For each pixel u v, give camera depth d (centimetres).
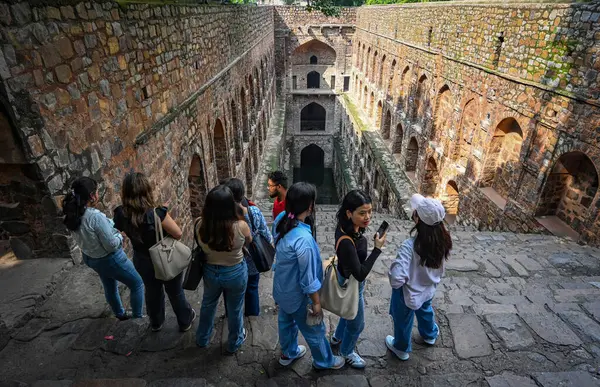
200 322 335
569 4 645
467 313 399
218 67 951
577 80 634
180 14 680
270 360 339
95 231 322
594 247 639
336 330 346
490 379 310
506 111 823
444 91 1169
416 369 328
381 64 1930
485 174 930
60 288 412
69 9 384
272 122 2356
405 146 1520
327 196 2762
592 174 662
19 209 400
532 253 627
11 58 321
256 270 385
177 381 307
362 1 2978
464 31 1000
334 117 3003
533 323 380
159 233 304
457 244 708
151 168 569
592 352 344
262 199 1473
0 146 346
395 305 310
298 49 2831
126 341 356
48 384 299
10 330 358
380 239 278
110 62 457
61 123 381
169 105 635
